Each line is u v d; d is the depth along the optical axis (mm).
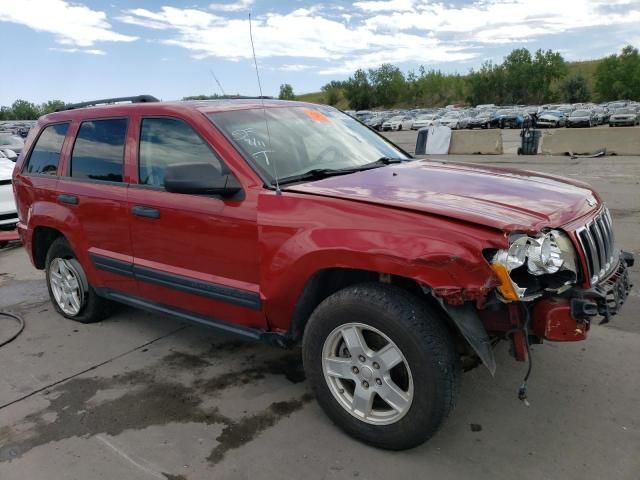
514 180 3354
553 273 2594
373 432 2869
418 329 2592
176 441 3064
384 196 2871
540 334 2596
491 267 2414
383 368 2779
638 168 13148
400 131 50406
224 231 3258
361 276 2969
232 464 2850
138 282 3967
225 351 4188
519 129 42781
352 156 3801
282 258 2973
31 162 4914
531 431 3000
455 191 3004
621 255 3340
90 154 4281
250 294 3209
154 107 3830
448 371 2596
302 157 3533
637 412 3123
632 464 2697
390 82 113688
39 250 5043
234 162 3275
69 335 4629
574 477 2631
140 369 3951
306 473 2754
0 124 61688
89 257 4324
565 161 15711
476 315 2580
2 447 3082
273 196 3070
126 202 3859
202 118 3512
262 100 3979
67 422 3303
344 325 2840
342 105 118562
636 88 92625
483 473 2689
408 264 2525
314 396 3406
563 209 2869
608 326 4207
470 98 106688
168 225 3580
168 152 3664
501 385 3467
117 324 4820
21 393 3684
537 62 100062
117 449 3016
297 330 3205
